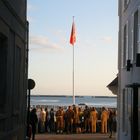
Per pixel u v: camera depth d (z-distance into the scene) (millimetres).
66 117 36875
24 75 23469
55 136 34219
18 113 21250
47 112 37312
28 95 26266
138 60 19578
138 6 22156
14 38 19922
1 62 18094
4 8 17297
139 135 21625
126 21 26406
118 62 29672
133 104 21734
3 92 18016
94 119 37438
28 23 25000
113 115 35594
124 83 26734
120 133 28297
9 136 18797
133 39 23484
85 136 34625
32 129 28844
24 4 23000
